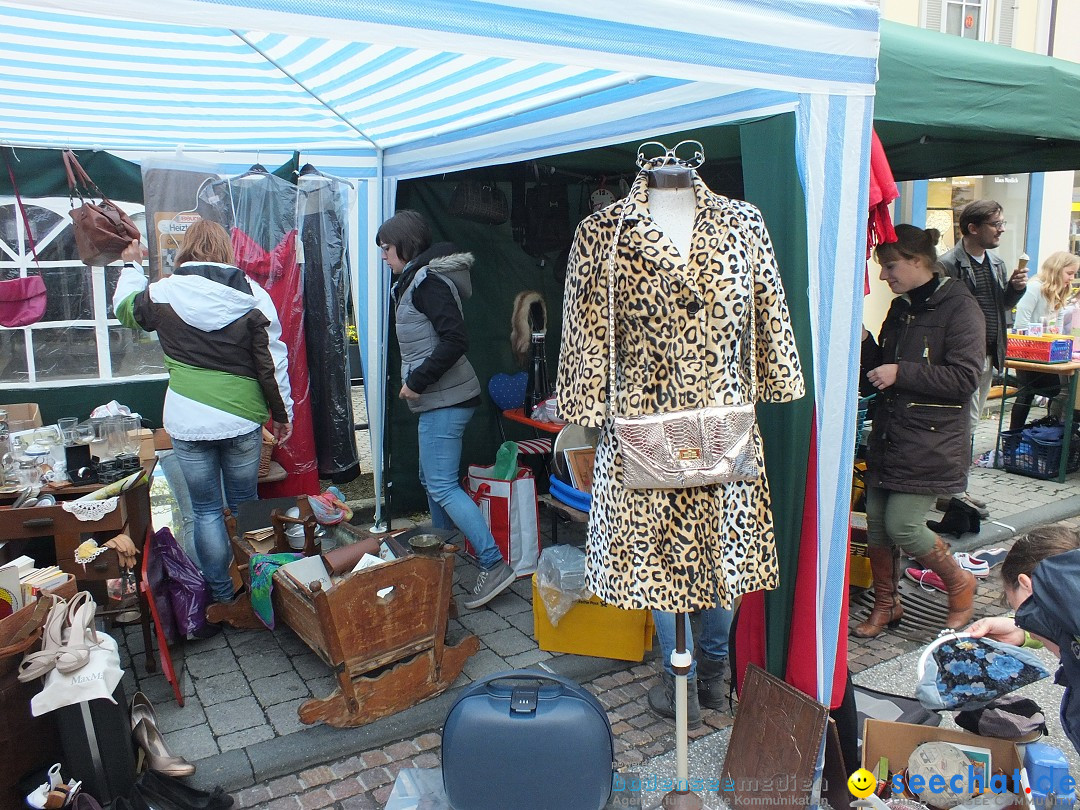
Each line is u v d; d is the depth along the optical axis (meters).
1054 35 8.13
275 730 2.84
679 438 1.92
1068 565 1.86
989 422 7.71
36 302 4.52
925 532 3.32
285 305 4.64
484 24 1.63
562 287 5.40
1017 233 8.25
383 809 2.44
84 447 3.43
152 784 2.41
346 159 4.58
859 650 3.42
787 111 2.27
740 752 2.45
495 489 4.20
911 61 2.63
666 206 2.02
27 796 2.32
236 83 3.35
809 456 2.41
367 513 5.26
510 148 3.59
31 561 2.77
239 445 3.52
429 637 3.01
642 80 2.81
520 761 2.13
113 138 4.34
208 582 3.63
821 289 2.31
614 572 2.04
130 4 1.29
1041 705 2.97
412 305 3.65
